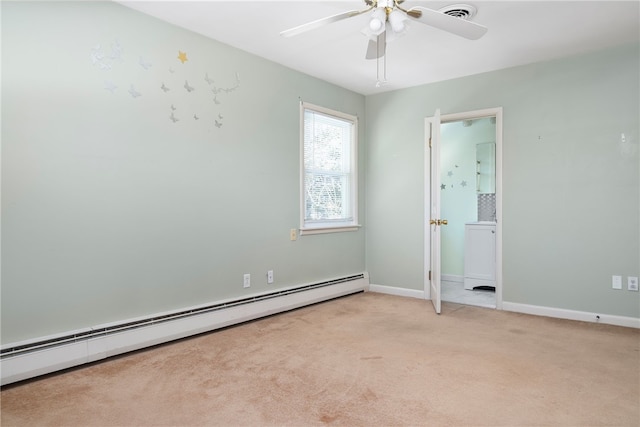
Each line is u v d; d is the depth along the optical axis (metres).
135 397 2.07
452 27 2.14
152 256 2.82
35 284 2.29
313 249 4.16
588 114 3.49
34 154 2.28
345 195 4.70
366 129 4.88
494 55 3.55
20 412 1.92
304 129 4.07
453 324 3.40
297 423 1.83
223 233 3.29
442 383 2.24
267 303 3.58
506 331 3.21
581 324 3.39
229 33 3.10
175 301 2.96
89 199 2.50
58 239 2.38
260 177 3.59
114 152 2.61
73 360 2.39
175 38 2.94
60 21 2.37
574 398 2.06
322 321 3.48
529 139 3.77
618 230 3.37
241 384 2.22
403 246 4.59
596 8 2.69
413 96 4.48
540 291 3.72
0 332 2.18
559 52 3.48
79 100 2.45
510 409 1.95
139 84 2.73
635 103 3.29
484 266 4.96
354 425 1.81
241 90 3.42
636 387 2.19
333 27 2.99
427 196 4.38
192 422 1.84
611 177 3.39
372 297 4.48
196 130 3.08
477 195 5.37
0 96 2.16
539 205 3.72
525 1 2.60
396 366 2.48
